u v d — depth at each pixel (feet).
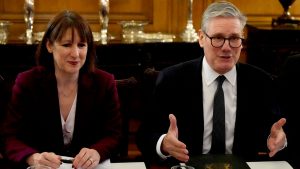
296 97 7.92
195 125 7.02
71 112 7.08
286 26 13.92
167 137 6.23
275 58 13.60
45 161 6.01
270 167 6.33
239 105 7.04
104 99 7.25
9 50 12.42
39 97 7.06
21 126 7.04
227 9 6.57
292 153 7.49
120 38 13.91
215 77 7.03
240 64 7.29
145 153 6.87
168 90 7.19
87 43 6.88
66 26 6.66
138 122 13.96
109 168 6.27
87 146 7.17
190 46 13.35
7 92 7.57
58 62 6.77
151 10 15.03
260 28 13.56
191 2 14.23
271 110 7.22
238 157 6.28
